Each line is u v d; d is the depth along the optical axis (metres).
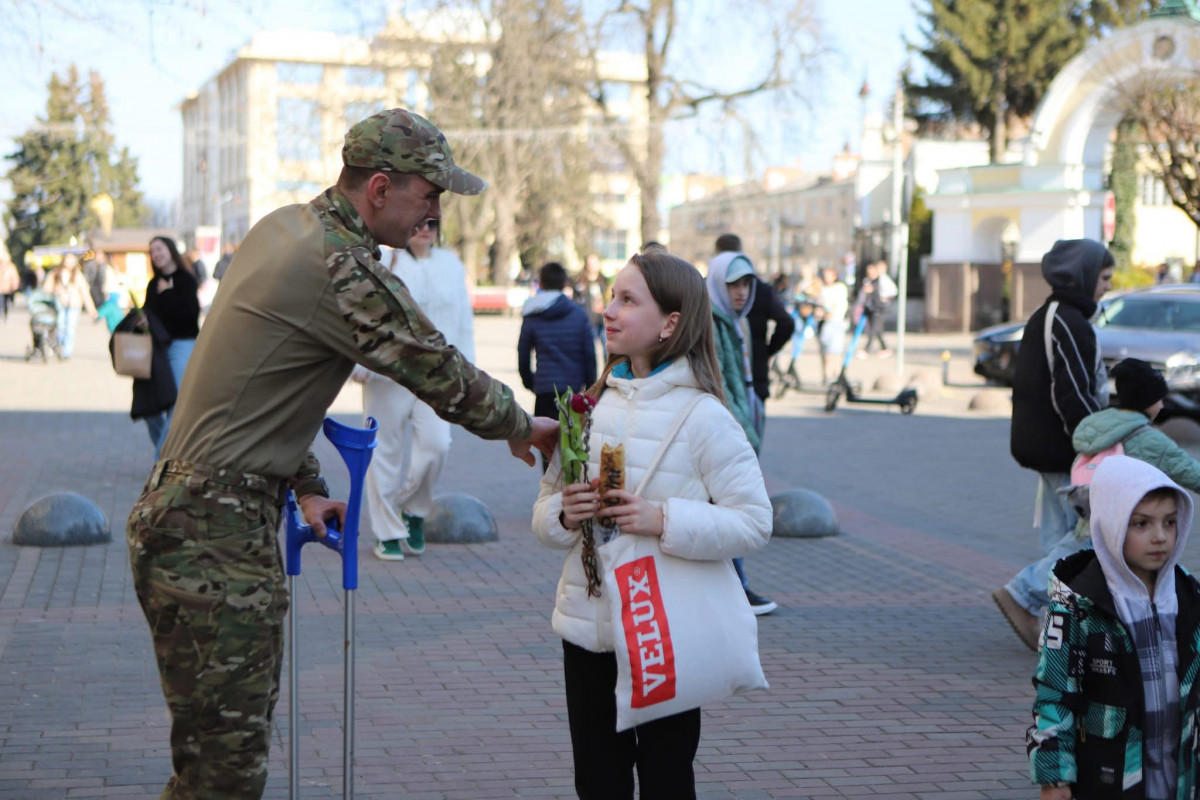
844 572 8.37
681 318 3.36
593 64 41.66
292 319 3.06
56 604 6.92
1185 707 3.21
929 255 44.00
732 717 5.44
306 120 40.66
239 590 3.09
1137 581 3.19
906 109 52.81
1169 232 53.41
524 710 5.41
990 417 17.83
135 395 10.66
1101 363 6.26
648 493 3.32
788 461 13.57
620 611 3.25
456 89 41.72
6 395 17.97
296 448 3.18
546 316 9.52
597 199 50.03
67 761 4.69
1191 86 25.08
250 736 3.15
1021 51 49.31
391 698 5.52
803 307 20.97
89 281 24.97
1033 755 3.22
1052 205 33.56
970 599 7.70
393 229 3.21
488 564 8.21
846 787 4.68
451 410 3.18
